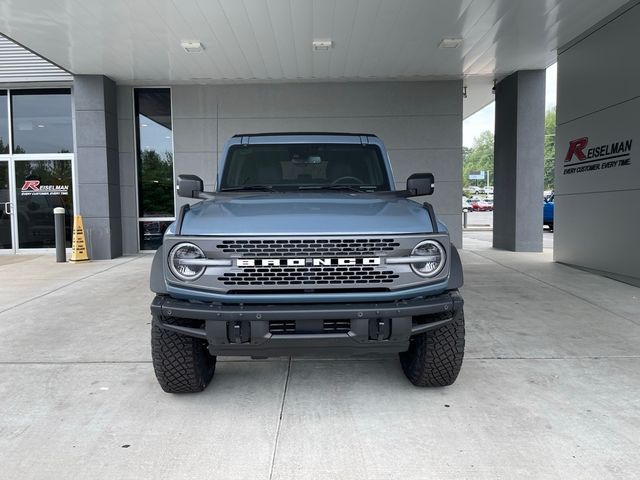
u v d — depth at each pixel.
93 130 11.94
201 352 3.96
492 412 3.67
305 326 3.35
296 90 12.59
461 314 3.76
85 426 3.53
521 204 12.55
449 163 12.70
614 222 8.58
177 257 3.41
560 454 3.09
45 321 6.29
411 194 4.39
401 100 12.61
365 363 4.74
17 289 8.32
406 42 9.76
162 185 12.97
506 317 6.24
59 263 11.44
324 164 4.87
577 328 5.76
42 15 8.19
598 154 8.98
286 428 3.46
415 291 3.41
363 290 3.38
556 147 10.52
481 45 10.02
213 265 3.34
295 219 3.50
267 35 9.22
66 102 13.03
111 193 12.24
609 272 8.78
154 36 9.20
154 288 3.56
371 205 3.92
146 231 13.05
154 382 4.32
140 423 3.56
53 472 2.96
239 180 4.82
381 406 3.79
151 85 12.66
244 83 12.56
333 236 3.34
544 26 8.97
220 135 12.73
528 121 12.32
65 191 13.02
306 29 8.95
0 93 13.02
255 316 3.27
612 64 8.49
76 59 10.59
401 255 3.38
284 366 4.67
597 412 3.66
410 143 12.67
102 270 10.32
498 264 10.50
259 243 3.34
